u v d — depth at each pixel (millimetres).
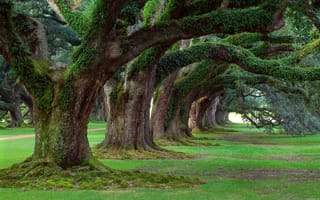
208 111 59875
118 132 22859
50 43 40531
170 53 23562
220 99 64750
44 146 13930
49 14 30141
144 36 13875
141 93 22734
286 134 49312
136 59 22172
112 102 23047
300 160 22656
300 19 14312
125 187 12609
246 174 16734
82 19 20125
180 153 23578
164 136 31969
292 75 21000
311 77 20938
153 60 21984
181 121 36656
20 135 42438
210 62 31703
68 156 13875
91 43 13477
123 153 22156
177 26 13875
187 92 32438
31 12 28672
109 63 13711
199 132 50500
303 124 43719
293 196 11820
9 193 11445
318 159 23266
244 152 27203
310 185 13820
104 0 13000
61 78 14008
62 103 13867
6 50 13836
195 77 32250
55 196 11078
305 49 23328
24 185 12469
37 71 14008
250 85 38562
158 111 31734
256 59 21672
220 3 15461
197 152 26484
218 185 13500
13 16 14500
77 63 13594
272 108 44500
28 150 25875
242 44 27125
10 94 60906
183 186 13070
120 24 14391
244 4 15016
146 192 11867
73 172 13570
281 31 26891
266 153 26875
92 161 14211
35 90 14125
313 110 39750
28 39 14797
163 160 21328
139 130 23109
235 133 55156
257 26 13508
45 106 14055
